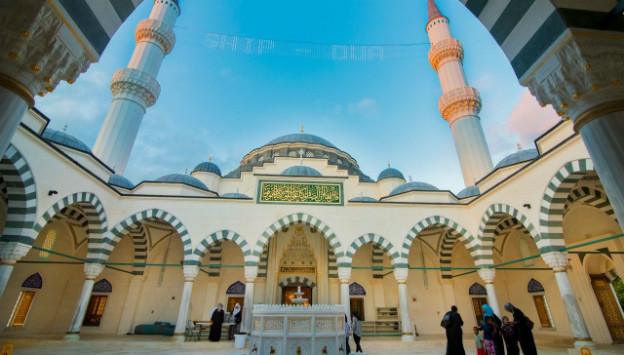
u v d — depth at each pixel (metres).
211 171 20.27
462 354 5.96
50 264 13.88
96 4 3.70
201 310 14.91
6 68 3.21
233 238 12.62
